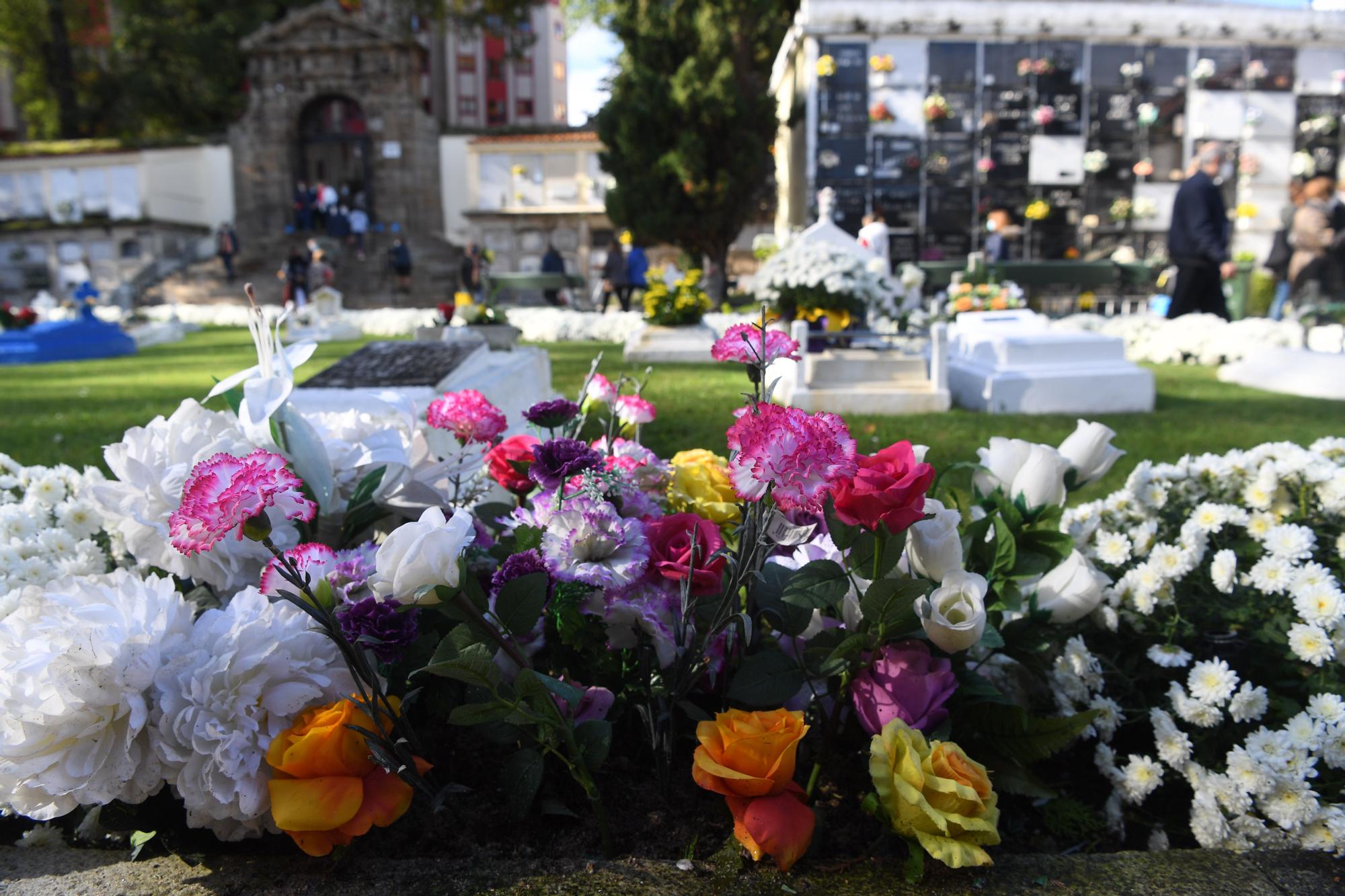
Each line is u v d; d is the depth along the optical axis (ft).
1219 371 28.89
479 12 102.01
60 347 42.57
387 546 4.03
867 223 42.70
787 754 4.17
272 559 5.00
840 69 61.36
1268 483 6.72
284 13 113.50
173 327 53.98
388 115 97.35
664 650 4.66
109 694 4.00
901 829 4.22
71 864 4.48
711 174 62.34
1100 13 61.52
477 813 4.83
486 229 92.99
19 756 3.97
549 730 4.31
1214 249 33.35
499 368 16.88
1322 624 5.55
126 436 5.39
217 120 115.24
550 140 92.68
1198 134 64.08
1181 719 5.62
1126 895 4.20
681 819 4.75
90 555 6.83
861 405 21.77
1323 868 4.51
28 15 102.58
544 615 5.03
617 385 7.03
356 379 13.19
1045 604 5.55
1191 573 6.33
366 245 93.61
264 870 4.29
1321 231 34.42
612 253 61.57
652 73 61.67
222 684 4.10
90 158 94.38
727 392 22.85
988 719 4.92
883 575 4.34
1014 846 5.24
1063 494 5.58
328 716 4.14
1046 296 63.72
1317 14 62.44
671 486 6.02
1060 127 63.10
